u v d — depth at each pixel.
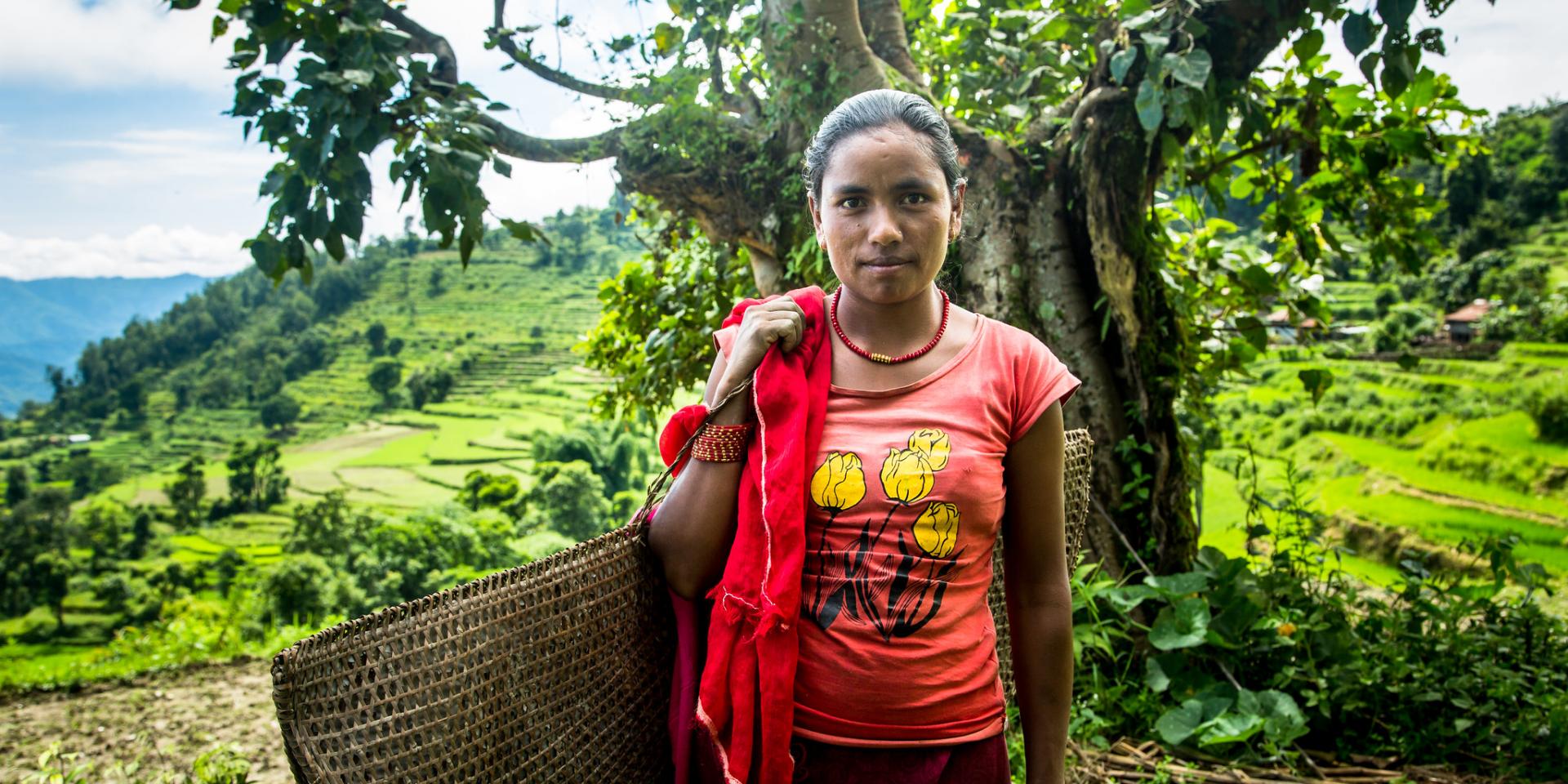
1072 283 4.12
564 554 1.55
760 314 1.51
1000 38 4.78
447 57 4.78
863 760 1.40
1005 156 4.19
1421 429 37.69
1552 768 3.12
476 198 4.09
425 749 1.36
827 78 4.32
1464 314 53.75
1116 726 3.38
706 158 4.73
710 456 1.52
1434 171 66.25
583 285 170.50
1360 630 3.88
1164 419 4.13
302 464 112.94
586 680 1.56
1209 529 18.48
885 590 1.39
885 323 1.48
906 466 1.40
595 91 4.80
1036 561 1.57
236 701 6.95
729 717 1.46
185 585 69.94
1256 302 5.35
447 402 131.25
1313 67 4.34
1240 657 3.54
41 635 60.28
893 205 1.39
